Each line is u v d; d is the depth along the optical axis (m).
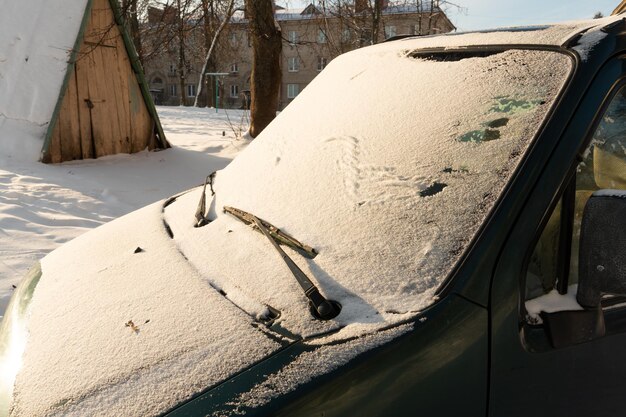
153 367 1.27
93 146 9.24
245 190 2.04
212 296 1.50
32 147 8.42
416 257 1.43
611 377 1.51
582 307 1.42
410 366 1.24
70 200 6.68
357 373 1.21
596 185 1.58
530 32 1.80
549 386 1.41
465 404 1.30
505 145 1.52
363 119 1.90
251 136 12.38
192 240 1.88
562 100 1.49
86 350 1.39
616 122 1.59
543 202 1.41
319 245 1.57
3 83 8.70
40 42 8.66
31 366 1.39
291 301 1.42
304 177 1.86
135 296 1.58
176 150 10.94
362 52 2.32
